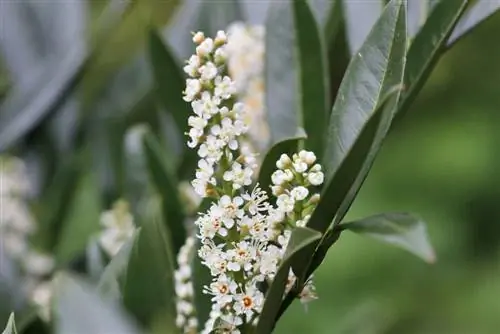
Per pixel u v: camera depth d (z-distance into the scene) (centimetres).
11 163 81
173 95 71
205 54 54
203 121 54
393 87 52
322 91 63
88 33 80
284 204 54
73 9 81
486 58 180
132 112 82
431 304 165
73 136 82
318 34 63
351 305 152
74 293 50
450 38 61
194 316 57
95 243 68
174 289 58
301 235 52
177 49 76
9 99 79
